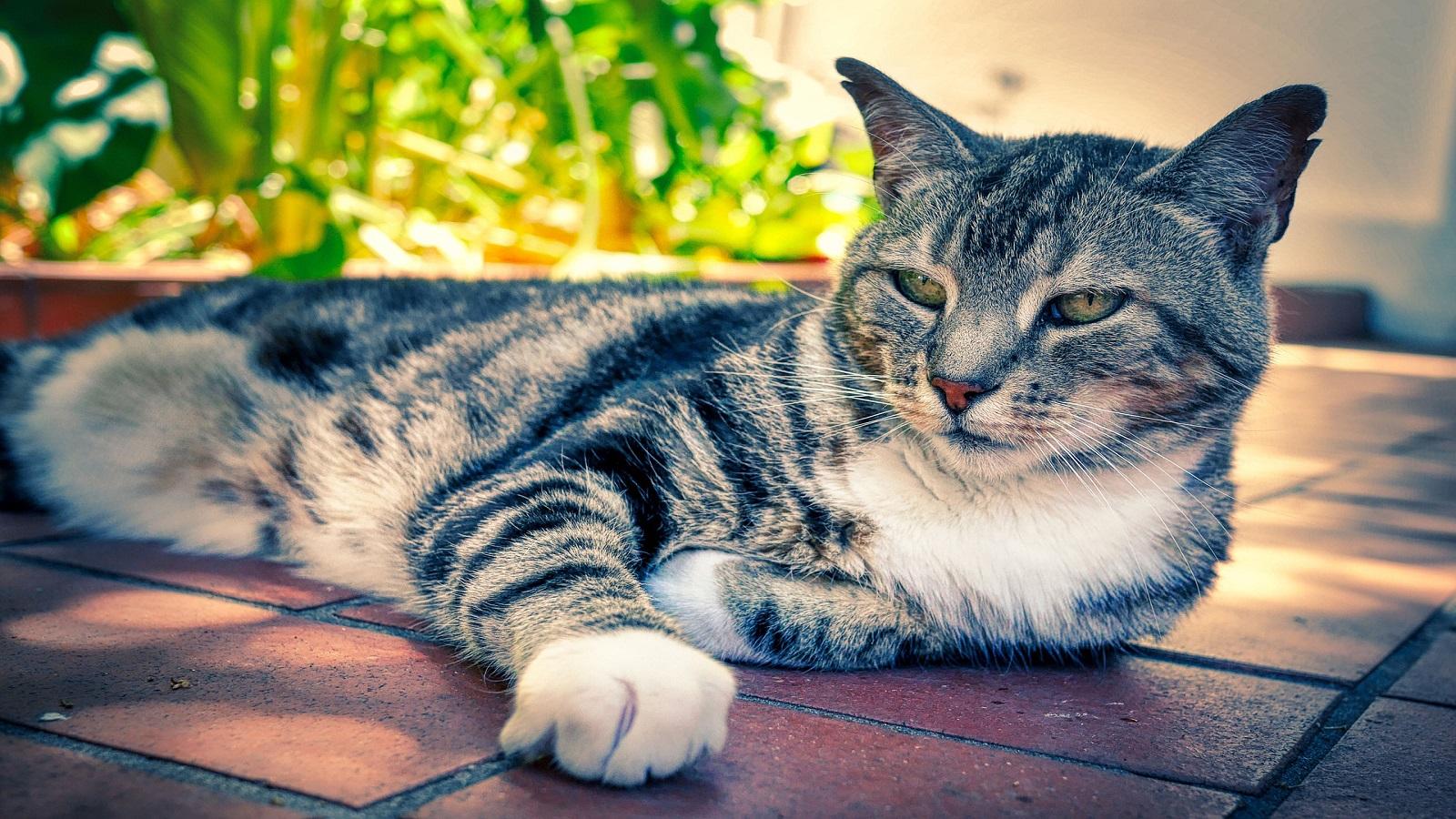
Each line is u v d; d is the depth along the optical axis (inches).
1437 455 31.1
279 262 26.4
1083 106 52.0
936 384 15.9
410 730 13.1
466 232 35.2
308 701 13.6
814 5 49.1
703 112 36.6
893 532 16.3
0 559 18.1
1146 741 14.1
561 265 30.5
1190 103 52.4
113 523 19.9
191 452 19.3
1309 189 61.4
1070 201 16.2
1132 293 16.1
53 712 13.1
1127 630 16.7
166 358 19.7
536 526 15.4
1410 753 14.0
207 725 12.9
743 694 14.7
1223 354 16.6
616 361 18.4
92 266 27.6
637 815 11.9
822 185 38.6
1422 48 57.6
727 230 37.1
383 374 19.1
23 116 26.7
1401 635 17.6
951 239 16.5
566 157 37.4
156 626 15.6
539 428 17.9
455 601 15.4
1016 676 16.1
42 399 20.5
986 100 51.2
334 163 33.6
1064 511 16.4
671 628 13.9
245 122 28.7
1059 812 12.4
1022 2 50.9
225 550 19.2
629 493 16.3
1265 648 17.1
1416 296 59.2
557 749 12.4
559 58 33.8
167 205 31.1
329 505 18.4
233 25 27.0
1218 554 17.3
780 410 16.8
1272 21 53.9
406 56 34.4
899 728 14.0
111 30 26.9
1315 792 13.1
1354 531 23.0
